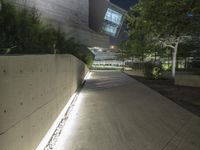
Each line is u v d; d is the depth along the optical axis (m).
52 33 10.40
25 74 3.40
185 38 21.91
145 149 4.53
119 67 57.41
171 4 10.12
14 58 2.94
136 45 26.44
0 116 2.51
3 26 5.96
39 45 7.42
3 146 2.58
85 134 5.48
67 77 8.90
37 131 4.14
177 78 16.72
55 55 6.10
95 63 65.06
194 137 5.25
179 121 6.66
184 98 10.80
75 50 16.14
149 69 23.02
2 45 5.45
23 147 3.29
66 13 35.41
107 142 4.93
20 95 3.17
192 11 10.11
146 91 13.57
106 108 8.63
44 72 4.72
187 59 38.28
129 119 6.93
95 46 47.41
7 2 6.33
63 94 7.77
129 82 19.50
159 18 11.84
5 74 2.65
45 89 4.82
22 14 6.71
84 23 43.28
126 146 4.69
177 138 5.18
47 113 5.05
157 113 7.73
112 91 13.66
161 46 23.86
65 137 5.27
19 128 3.12
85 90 14.21
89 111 8.12
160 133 5.54
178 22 11.53
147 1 13.35
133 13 21.45
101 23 59.44
